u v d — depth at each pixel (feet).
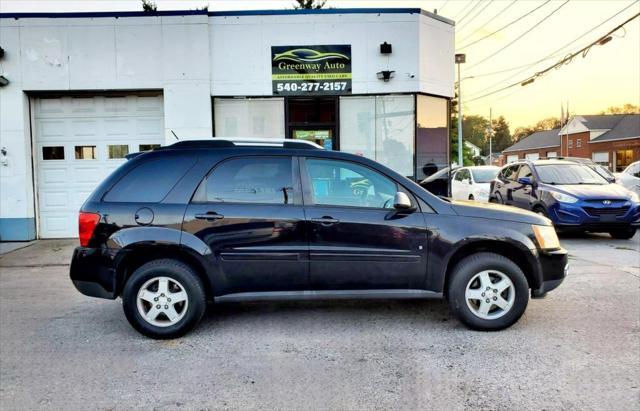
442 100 37.24
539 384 11.29
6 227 33.01
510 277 14.57
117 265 14.33
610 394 10.77
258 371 12.24
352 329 15.21
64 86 32.91
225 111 34.55
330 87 34.55
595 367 12.16
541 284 14.90
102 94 34.12
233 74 34.04
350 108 34.96
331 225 14.53
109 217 14.51
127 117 34.32
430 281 14.74
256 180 14.96
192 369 12.41
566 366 12.25
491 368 12.19
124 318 16.84
